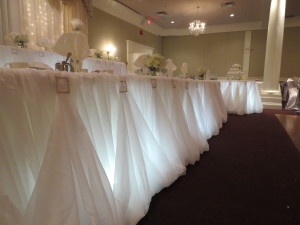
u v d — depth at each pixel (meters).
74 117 0.78
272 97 5.78
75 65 1.31
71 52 1.29
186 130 1.81
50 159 0.72
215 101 3.22
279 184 1.50
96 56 4.81
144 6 7.12
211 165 1.83
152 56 1.94
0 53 2.18
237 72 5.43
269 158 2.00
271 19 5.67
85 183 0.78
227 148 2.31
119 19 7.18
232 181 1.54
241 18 8.25
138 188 1.14
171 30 9.98
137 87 1.27
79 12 5.36
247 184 1.50
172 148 1.54
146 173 1.19
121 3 6.89
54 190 0.71
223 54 9.34
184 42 9.92
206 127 2.65
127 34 7.65
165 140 1.50
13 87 0.66
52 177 0.71
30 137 0.71
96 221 0.77
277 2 5.55
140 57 1.98
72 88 0.80
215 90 3.32
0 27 3.80
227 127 3.36
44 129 0.75
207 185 1.48
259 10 7.33
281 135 2.85
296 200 1.30
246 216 1.15
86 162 0.80
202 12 7.63
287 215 1.16
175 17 8.22
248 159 1.97
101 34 6.46
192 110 2.03
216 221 1.11
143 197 1.15
